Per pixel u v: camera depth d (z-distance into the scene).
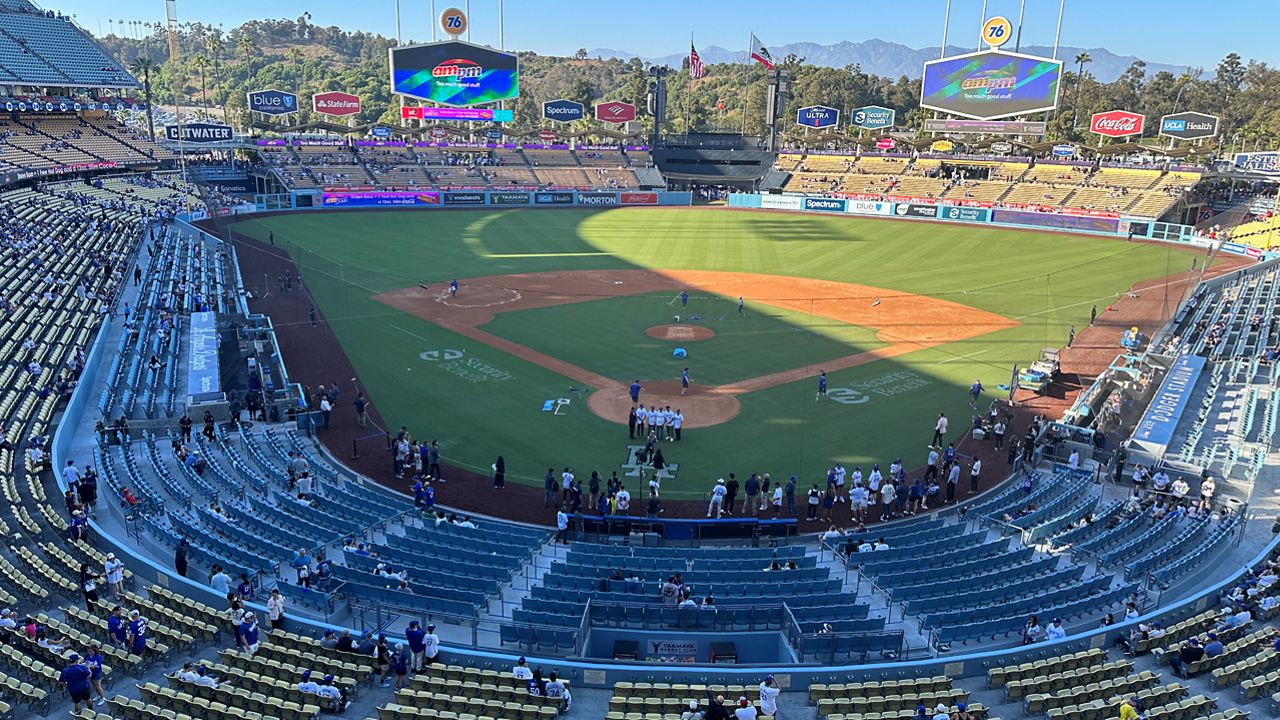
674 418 36.00
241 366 44.97
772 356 48.38
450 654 19.73
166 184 105.00
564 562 25.81
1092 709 17.12
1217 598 22.48
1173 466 32.09
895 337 52.59
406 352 48.19
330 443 35.59
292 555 24.53
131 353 44.53
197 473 30.81
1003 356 48.56
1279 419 37.16
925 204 105.06
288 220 95.56
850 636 20.73
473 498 31.00
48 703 17.22
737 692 18.03
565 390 42.19
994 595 23.33
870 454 35.16
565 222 102.31
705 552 26.48
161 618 20.69
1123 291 65.31
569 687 18.91
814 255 82.94
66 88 118.56
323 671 18.72
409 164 119.75
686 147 130.25
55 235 67.44
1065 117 147.88
